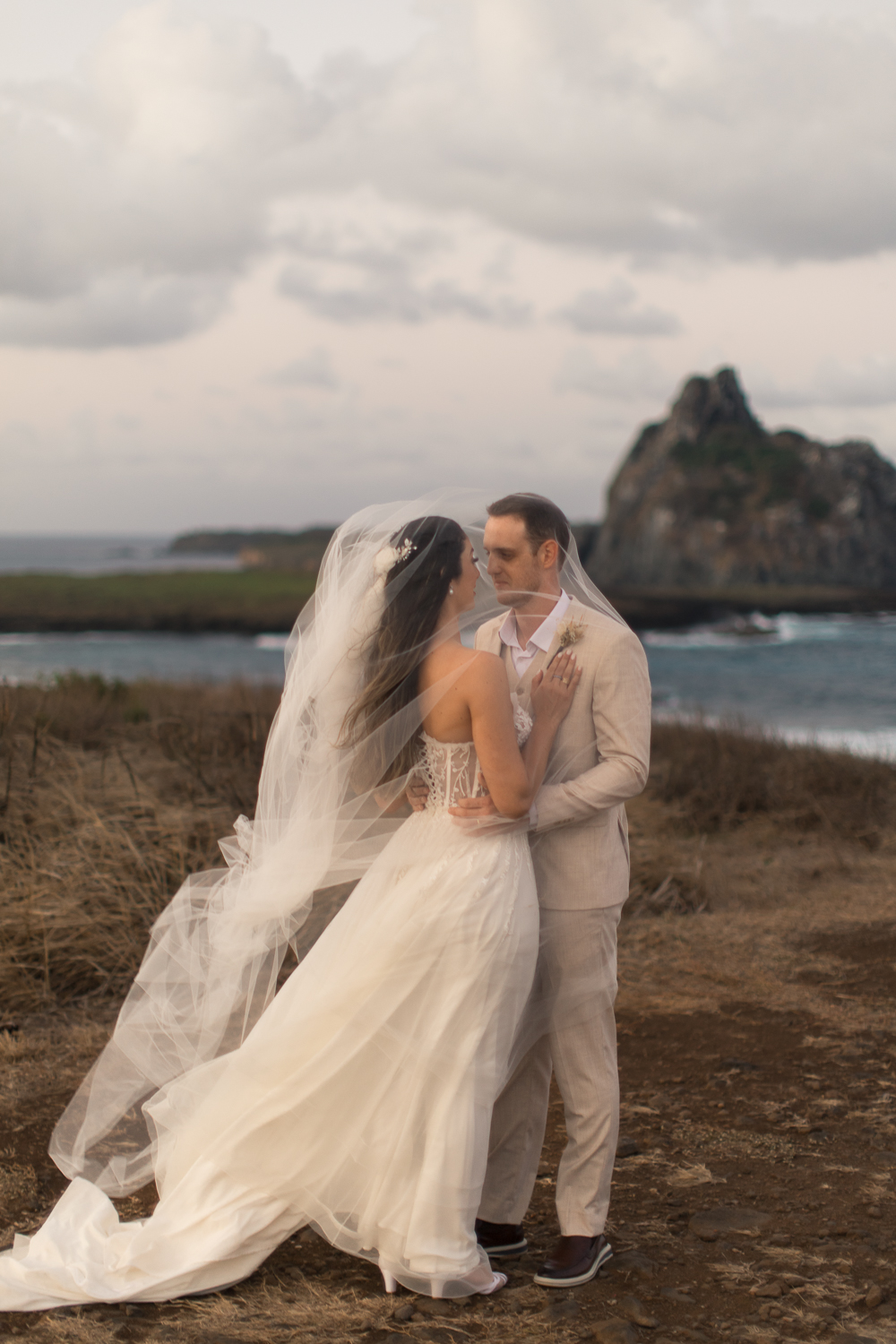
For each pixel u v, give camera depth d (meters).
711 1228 2.75
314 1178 2.41
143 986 2.91
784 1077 3.84
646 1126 3.45
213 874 3.08
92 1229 2.51
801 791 8.62
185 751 7.76
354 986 2.39
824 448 109.25
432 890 2.38
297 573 65.31
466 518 2.66
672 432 120.00
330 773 2.58
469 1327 2.27
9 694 8.77
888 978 4.95
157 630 43.31
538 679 2.56
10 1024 4.18
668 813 8.05
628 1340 2.19
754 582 103.88
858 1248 2.64
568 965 2.51
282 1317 2.31
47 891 4.99
